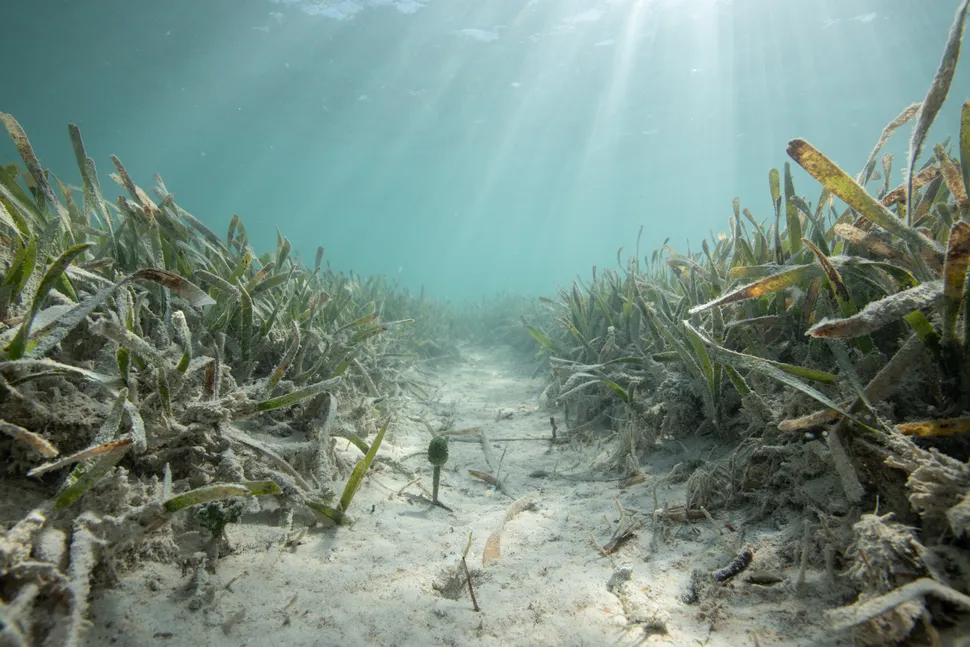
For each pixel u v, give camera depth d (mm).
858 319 1336
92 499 1364
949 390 1519
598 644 1300
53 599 1146
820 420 1590
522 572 1663
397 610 1433
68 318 1418
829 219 2770
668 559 1687
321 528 1901
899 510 1390
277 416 2432
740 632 1298
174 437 1676
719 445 2383
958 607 1079
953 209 1879
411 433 3492
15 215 1811
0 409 1415
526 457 2979
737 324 2221
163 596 1365
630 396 2760
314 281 4555
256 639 1267
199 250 2998
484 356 7832
